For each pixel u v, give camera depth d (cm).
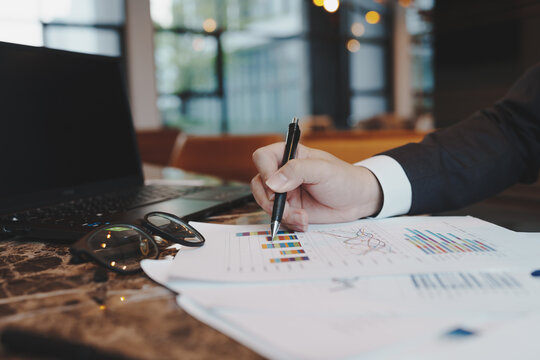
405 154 63
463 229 51
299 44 934
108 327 28
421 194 61
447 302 30
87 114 79
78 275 40
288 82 935
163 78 724
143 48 656
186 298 32
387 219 59
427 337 25
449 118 492
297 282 35
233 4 793
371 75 1039
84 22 610
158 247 45
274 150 59
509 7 439
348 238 48
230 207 73
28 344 25
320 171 51
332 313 29
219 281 35
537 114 65
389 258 40
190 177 128
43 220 55
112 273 40
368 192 58
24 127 63
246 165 173
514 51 443
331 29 955
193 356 25
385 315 28
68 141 73
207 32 759
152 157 226
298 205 57
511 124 68
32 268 42
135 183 91
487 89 463
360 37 1008
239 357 25
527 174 69
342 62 980
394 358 24
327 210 57
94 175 78
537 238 47
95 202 69
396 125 660
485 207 104
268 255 42
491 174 64
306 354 23
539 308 29
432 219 58
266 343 25
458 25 471
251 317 28
